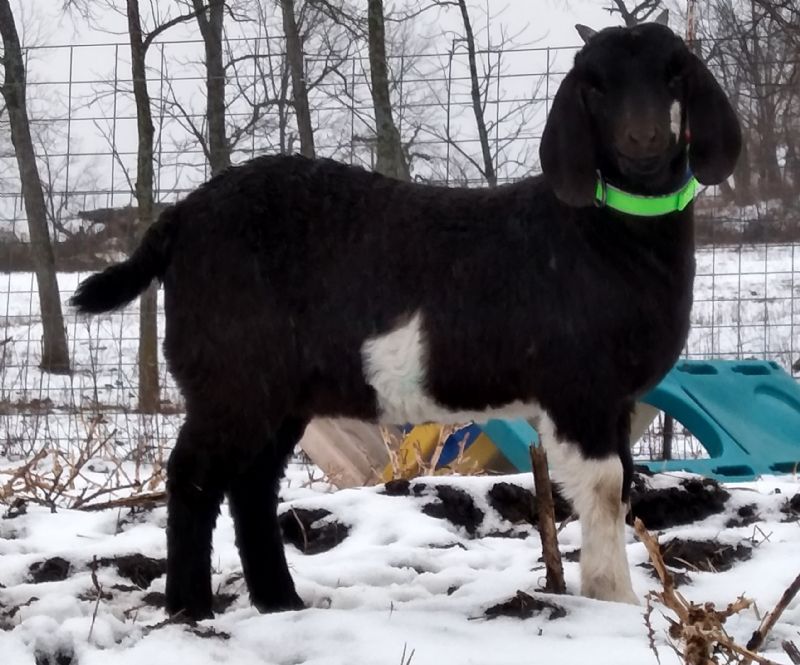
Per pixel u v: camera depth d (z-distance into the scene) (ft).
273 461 12.27
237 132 39.37
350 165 12.39
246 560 12.07
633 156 10.92
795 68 33.06
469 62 38.14
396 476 18.71
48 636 9.43
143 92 36.58
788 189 33.94
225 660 9.45
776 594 12.06
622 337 11.19
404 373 11.55
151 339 32.19
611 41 11.36
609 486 11.23
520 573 13.03
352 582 13.12
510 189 11.93
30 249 42.52
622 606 10.98
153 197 36.78
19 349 43.09
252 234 11.57
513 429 18.47
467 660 9.55
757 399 21.94
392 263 11.60
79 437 24.95
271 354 11.54
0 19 41.88
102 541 15.10
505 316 11.37
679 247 11.46
